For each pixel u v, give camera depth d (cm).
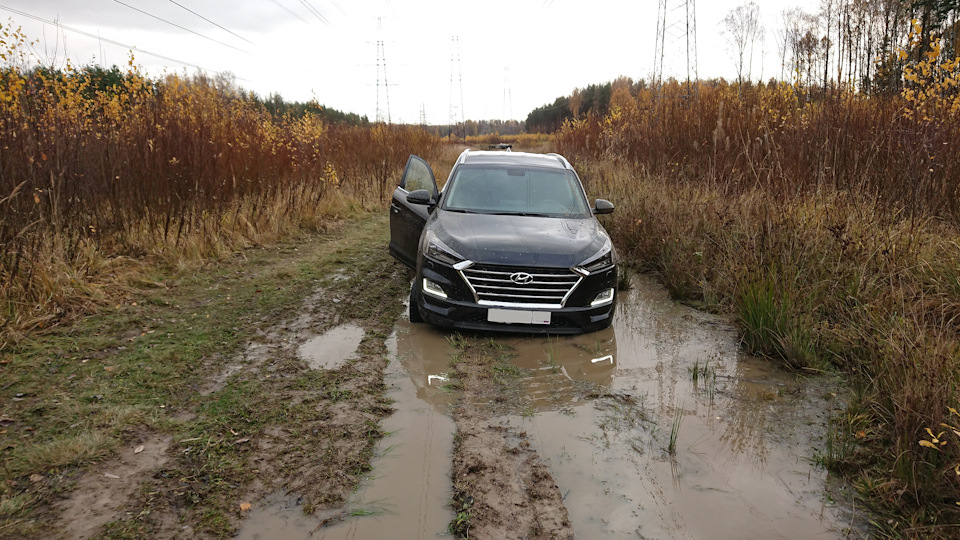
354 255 768
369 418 340
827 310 490
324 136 1335
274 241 812
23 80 630
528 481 283
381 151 1672
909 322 396
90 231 608
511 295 457
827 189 691
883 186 674
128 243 645
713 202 767
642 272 715
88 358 403
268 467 287
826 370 420
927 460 283
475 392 381
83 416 324
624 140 1400
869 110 785
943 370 323
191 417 332
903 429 299
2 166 544
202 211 737
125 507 251
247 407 346
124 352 417
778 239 551
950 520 253
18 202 529
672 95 1329
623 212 857
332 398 361
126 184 687
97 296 509
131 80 870
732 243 607
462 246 469
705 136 1041
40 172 576
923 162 644
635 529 250
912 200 629
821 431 337
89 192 639
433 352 447
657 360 442
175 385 370
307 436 317
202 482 272
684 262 634
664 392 387
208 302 543
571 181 611
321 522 248
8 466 274
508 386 391
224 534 238
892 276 473
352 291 603
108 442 298
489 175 596
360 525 247
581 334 482
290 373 397
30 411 327
